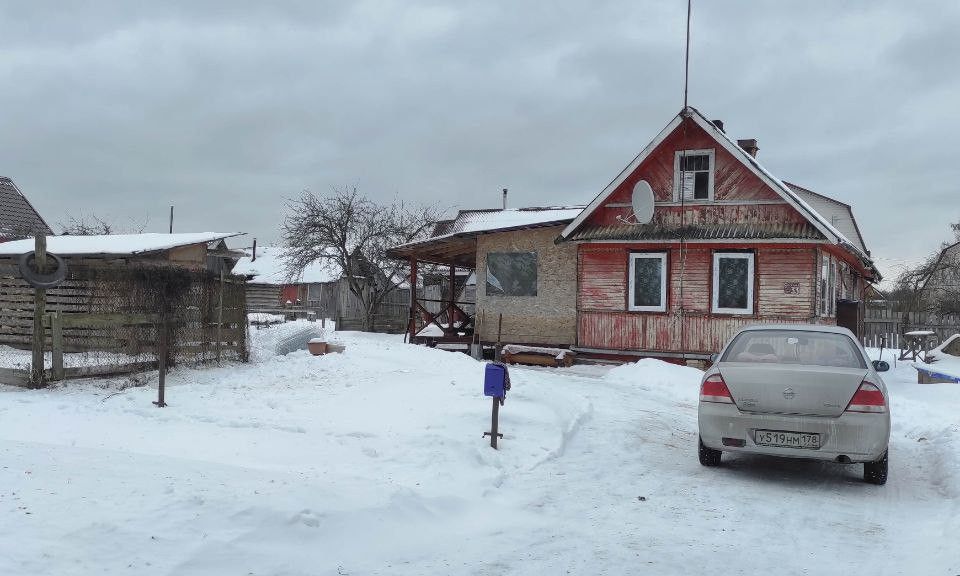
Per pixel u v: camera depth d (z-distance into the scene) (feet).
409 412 31.65
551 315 69.31
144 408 33.40
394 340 82.43
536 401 34.35
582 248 67.87
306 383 42.01
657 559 15.94
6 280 52.01
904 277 142.51
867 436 22.82
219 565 13.39
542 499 21.27
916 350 79.77
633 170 65.41
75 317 39.70
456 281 125.90
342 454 24.97
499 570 14.99
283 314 127.54
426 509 18.81
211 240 72.64
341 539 15.87
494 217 108.99
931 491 23.67
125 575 12.31
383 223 114.52
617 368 56.65
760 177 62.23
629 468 25.68
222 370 46.44
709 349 63.21
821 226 58.49
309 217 112.47
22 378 38.50
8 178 131.64
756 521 19.45
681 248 62.44
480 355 70.23
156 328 43.93
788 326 27.81
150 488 16.92
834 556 16.63
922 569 15.61
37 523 13.89
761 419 23.65
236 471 20.40
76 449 21.76
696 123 63.87
